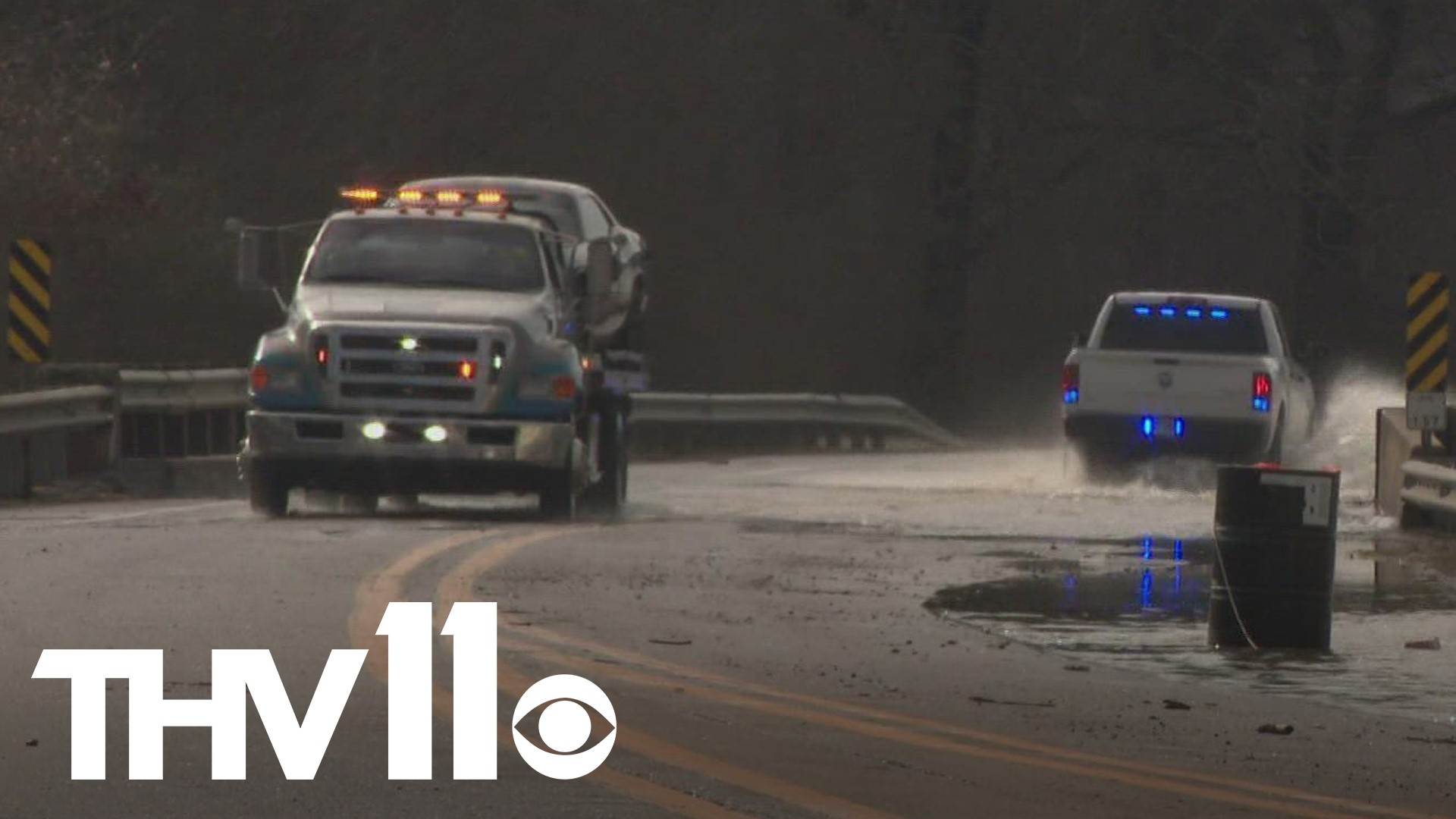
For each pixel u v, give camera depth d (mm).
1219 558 58156
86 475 105125
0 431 95875
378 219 94438
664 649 53438
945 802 34719
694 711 43312
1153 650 57125
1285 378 120062
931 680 50219
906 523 92625
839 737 40812
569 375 90125
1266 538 57688
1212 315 120562
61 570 65188
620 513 98750
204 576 64250
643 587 66188
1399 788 38281
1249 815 34688
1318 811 35344
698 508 102875
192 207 192000
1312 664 55156
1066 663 54469
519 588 64312
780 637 56844
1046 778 37219
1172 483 121938
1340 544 86562
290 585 62406
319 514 92125
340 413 88812
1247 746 42500
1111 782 37125
